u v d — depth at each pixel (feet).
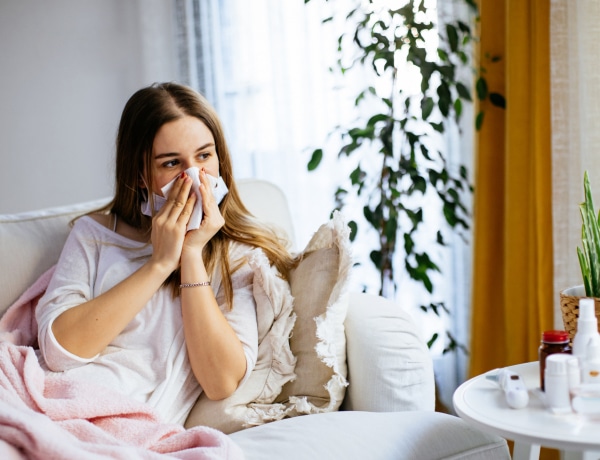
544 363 4.19
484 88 7.55
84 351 4.97
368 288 9.17
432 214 8.66
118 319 4.99
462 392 4.32
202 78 10.04
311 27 9.30
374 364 5.07
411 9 7.63
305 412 5.05
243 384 5.12
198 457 3.97
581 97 6.81
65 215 6.02
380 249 8.39
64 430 4.06
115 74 10.80
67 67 10.92
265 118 9.84
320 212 9.49
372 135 7.84
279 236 6.11
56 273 5.38
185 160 5.27
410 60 7.52
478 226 7.82
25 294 5.48
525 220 7.39
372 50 7.73
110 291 5.06
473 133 8.05
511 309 7.50
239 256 5.58
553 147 6.98
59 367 4.99
